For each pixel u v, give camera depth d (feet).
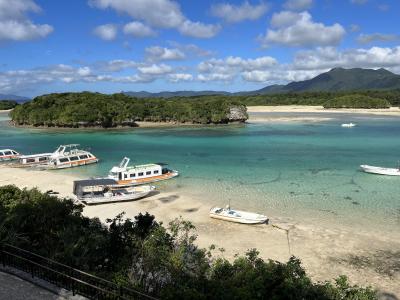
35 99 440.86
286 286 46.24
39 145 278.67
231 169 183.52
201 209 124.77
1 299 48.21
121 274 51.60
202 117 411.54
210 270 53.78
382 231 103.76
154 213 122.42
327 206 125.29
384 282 77.92
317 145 257.55
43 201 76.48
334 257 88.89
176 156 222.28
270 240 98.68
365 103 615.16
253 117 488.85
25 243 59.72
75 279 49.01
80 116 387.14
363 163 196.44
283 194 139.64
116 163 207.10
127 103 434.71
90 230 68.13
